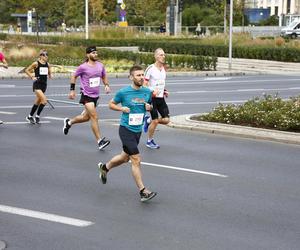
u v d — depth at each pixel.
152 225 9.64
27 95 28.31
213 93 31.05
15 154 15.14
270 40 64.25
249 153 16.00
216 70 45.00
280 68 49.03
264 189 12.17
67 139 17.41
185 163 14.55
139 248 8.56
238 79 40.22
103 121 21.12
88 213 10.23
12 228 9.38
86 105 16.17
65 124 17.23
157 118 16.23
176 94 30.36
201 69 45.06
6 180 12.46
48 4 88.50
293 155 15.86
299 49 52.28
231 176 13.28
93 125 16.09
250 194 11.75
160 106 16.28
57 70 40.28
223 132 18.92
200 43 62.88
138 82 11.38
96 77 16.23
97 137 16.05
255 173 13.63
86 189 11.84
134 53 47.53
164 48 61.62
